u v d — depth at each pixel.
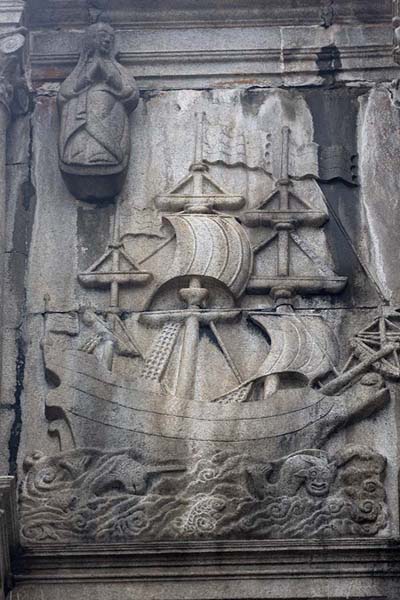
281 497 11.34
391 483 11.43
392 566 11.10
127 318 12.01
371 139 12.56
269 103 12.68
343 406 11.60
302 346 11.83
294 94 12.71
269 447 11.49
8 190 12.38
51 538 11.26
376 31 12.83
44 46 12.82
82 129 12.34
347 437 11.58
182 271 12.05
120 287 12.09
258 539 11.21
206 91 12.73
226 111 12.67
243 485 11.37
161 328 11.98
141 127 12.61
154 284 12.08
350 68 12.75
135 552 11.16
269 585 11.09
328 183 12.42
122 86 12.48
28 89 12.68
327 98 12.70
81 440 11.55
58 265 12.16
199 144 12.55
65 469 11.47
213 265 12.05
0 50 12.41
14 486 11.02
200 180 12.43
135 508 11.32
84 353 11.80
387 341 11.84
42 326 11.97
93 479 11.41
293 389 11.67
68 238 12.24
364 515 11.31
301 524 11.27
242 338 11.95
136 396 11.65
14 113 12.58
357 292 12.05
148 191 12.41
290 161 12.49
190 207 12.31
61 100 12.50
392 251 12.16
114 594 11.10
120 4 12.88
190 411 11.59
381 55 12.78
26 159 12.49
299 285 12.05
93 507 11.34
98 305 12.05
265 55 12.79
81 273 12.11
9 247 12.19
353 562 11.12
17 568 11.17
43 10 12.90
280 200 12.34
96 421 11.59
